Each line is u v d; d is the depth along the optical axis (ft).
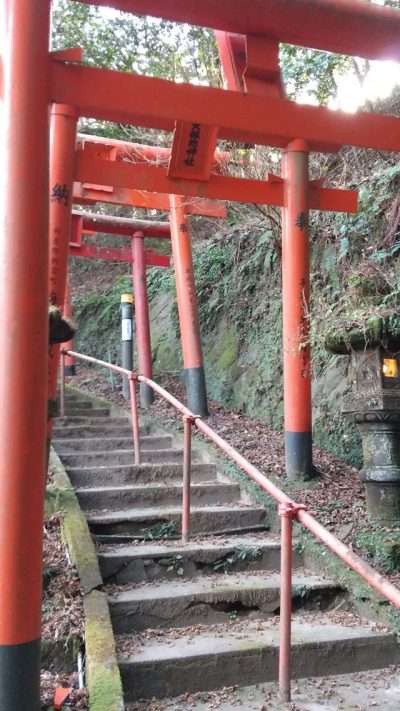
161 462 20.45
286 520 9.93
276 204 18.90
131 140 31.30
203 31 26.08
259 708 9.68
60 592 11.56
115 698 8.86
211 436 13.51
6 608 7.73
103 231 31.78
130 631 11.63
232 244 31.27
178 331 35.65
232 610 12.49
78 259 51.26
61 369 26.55
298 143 18.29
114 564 13.25
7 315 8.18
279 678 10.15
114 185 17.93
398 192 21.70
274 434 22.80
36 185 8.54
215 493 17.46
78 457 19.58
